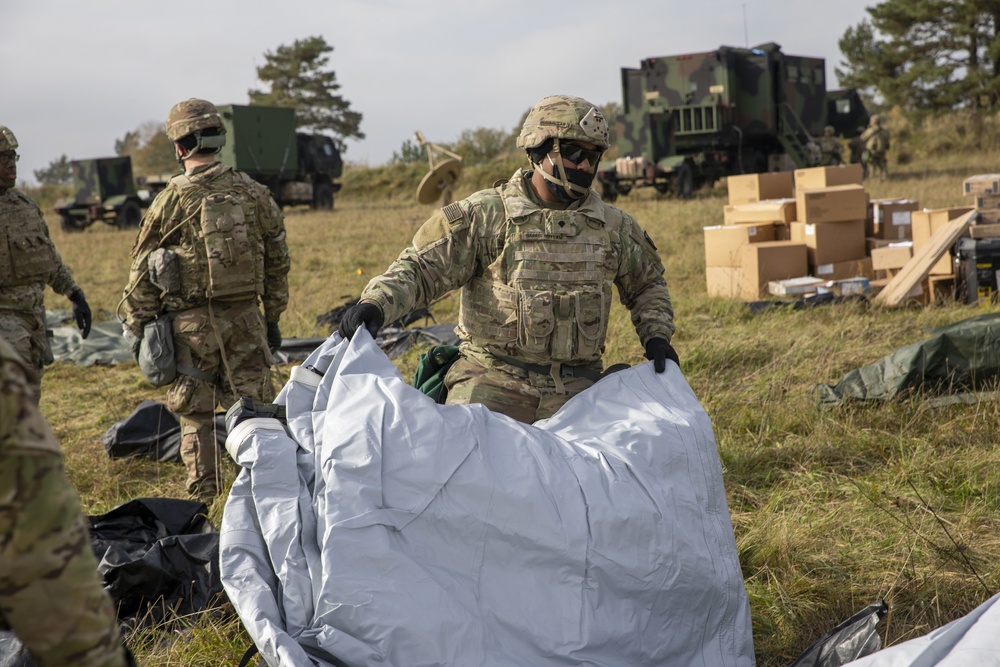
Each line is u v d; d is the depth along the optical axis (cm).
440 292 272
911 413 467
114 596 286
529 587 214
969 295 746
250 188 421
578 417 256
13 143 392
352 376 232
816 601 299
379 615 195
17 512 114
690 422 250
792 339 639
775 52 2238
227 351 419
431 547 211
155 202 407
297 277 1171
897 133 3325
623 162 2156
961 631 183
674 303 845
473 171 3039
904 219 901
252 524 215
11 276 398
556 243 271
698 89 2186
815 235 852
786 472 412
